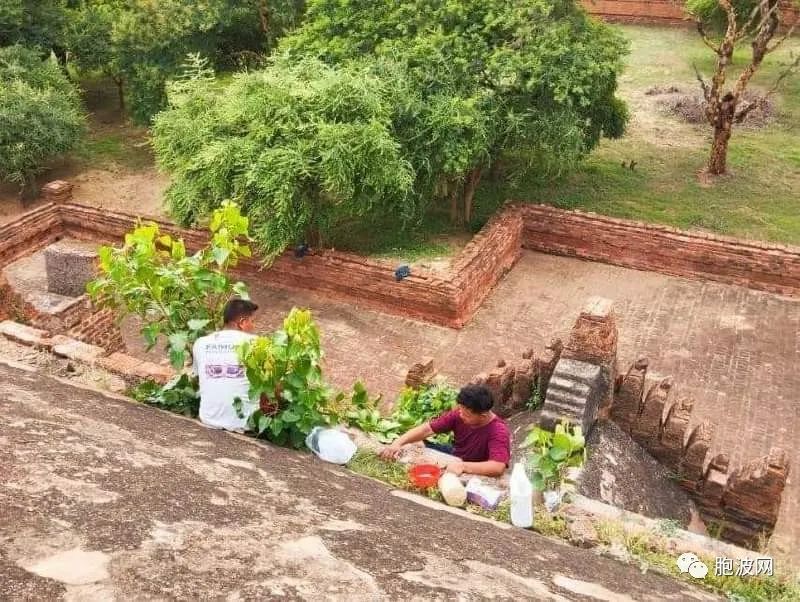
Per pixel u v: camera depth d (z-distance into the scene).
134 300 6.25
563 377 8.86
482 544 4.08
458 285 15.91
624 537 5.36
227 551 2.82
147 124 24.28
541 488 5.39
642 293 17.75
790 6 33.25
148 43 23.09
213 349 5.59
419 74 17.42
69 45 25.30
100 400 5.24
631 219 19.64
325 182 15.45
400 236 19.33
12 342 8.01
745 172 22.30
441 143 16.92
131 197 22.41
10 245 19.45
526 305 17.39
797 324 16.41
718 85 20.81
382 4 19.00
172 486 3.42
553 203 20.50
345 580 2.84
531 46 17.75
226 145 15.85
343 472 5.39
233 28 25.17
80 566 2.40
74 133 22.39
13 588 2.19
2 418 3.71
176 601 2.36
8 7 23.80
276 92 16.34
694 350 15.62
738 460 12.70
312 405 5.63
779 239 18.66
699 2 28.33
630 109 27.25
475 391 6.20
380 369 15.27
